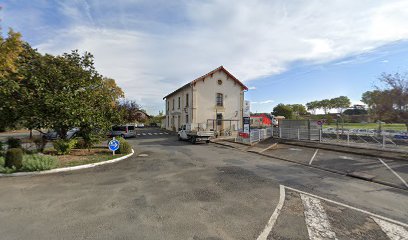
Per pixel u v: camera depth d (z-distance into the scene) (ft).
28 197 18.10
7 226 13.19
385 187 22.82
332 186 22.88
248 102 78.02
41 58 34.73
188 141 69.31
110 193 19.33
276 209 16.47
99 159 34.06
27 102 32.58
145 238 12.12
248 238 12.35
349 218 15.19
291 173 28.37
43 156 27.84
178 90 101.09
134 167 30.30
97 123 39.55
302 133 60.44
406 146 43.21
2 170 24.98
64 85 34.91
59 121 33.53
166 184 22.33
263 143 59.52
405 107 35.96
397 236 12.91
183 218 14.66
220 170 29.19
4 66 25.96
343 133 58.39
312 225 14.05
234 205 17.10
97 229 13.00
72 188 20.61
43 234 12.35
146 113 223.51
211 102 88.22
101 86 45.03
